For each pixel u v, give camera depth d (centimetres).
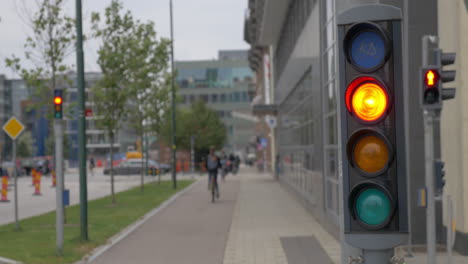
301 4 2020
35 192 3044
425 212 1074
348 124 435
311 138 1805
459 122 973
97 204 2291
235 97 12256
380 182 429
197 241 1265
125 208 2073
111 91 2225
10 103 14150
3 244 1209
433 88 518
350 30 432
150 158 6794
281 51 3222
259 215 1803
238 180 4244
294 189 2459
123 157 7625
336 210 1299
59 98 1068
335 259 1022
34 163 6134
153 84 3209
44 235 1364
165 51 2569
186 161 6322
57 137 1083
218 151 6769
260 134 7031
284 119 3078
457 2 972
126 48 2227
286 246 1179
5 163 5631
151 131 3497
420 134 1084
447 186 1039
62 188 1085
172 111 3388
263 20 3012
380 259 445
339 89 438
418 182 1081
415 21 1089
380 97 425
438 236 1062
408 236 431
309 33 1758
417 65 1088
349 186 434
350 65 436
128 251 1143
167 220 1692
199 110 6600
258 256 1063
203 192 2930
